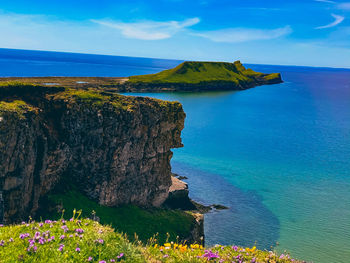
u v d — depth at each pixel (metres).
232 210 59.09
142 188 46.78
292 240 49.50
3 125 28.38
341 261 44.44
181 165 85.00
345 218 57.28
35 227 12.12
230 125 144.12
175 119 50.50
